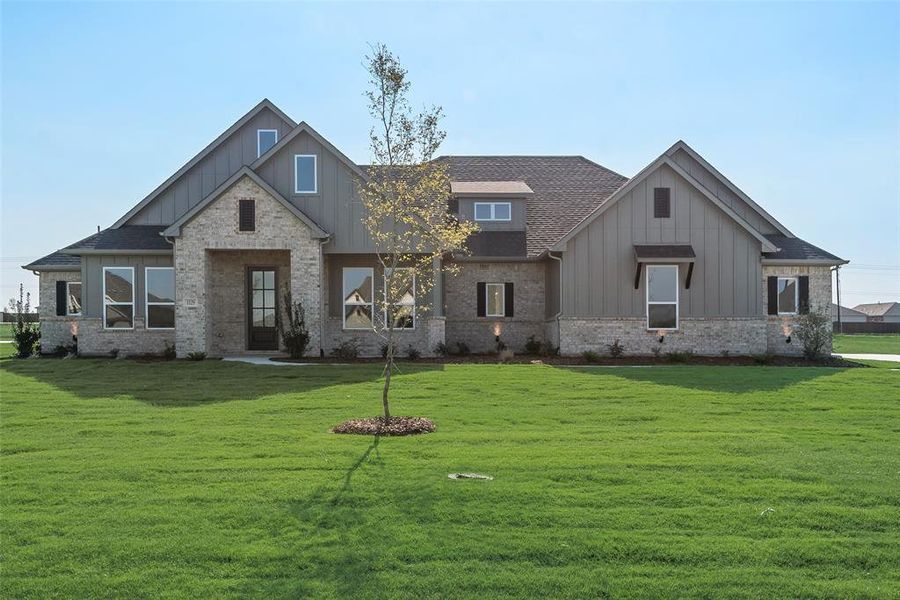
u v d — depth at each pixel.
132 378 16.47
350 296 22.48
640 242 21.94
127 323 22.17
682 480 7.86
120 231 22.92
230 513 6.77
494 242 24.59
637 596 5.23
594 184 28.38
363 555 5.84
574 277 21.91
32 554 5.86
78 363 19.66
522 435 10.27
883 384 15.55
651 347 21.86
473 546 6.02
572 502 7.11
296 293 20.89
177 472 8.20
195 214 20.61
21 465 8.51
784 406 12.87
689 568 5.67
